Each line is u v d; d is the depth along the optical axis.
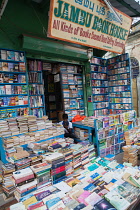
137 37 7.47
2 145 2.75
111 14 3.41
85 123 3.54
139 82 7.54
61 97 5.56
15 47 4.12
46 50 4.37
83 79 6.17
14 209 1.46
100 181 1.90
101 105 6.34
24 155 2.13
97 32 3.40
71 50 4.99
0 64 3.72
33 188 1.81
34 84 4.55
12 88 3.90
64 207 1.44
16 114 3.92
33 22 4.41
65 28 2.87
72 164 2.36
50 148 2.43
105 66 6.63
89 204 1.47
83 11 2.95
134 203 1.63
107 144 3.39
